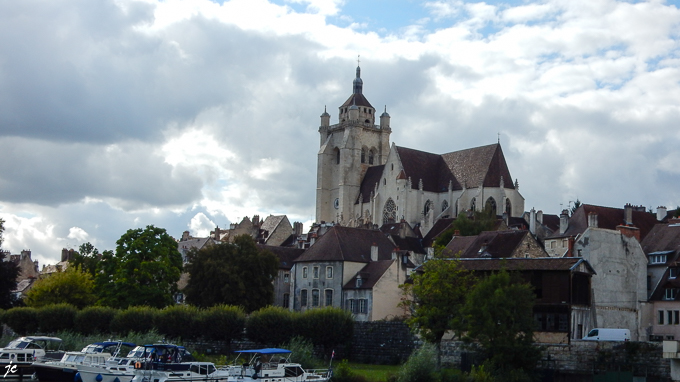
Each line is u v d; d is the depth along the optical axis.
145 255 125.00
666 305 100.06
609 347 80.75
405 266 121.38
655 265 107.56
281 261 140.62
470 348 86.81
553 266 91.44
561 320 89.31
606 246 102.50
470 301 83.56
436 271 91.62
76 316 112.88
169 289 129.38
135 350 87.00
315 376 80.19
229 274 120.25
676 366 75.12
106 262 127.44
